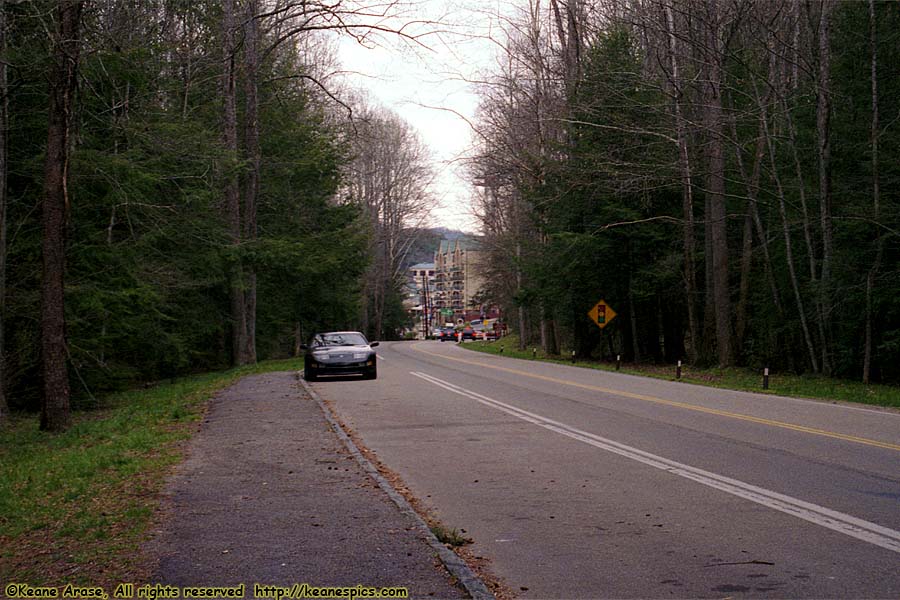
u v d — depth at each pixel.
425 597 5.34
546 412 16.34
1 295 18.94
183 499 8.35
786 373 32.38
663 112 29.02
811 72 27.33
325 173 42.34
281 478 9.44
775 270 33.03
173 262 26.22
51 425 16.25
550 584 5.79
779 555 6.32
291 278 42.31
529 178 43.28
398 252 83.88
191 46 29.91
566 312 45.16
